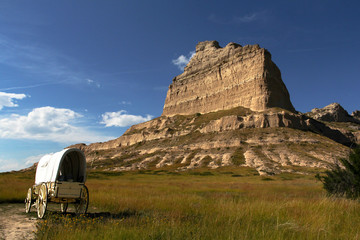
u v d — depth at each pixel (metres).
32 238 8.18
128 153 152.88
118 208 14.13
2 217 11.81
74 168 13.89
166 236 7.35
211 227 8.26
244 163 96.88
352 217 9.42
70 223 8.87
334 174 19.78
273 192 27.73
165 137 157.75
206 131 142.25
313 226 7.85
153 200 16.66
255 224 8.84
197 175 84.25
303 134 115.44
